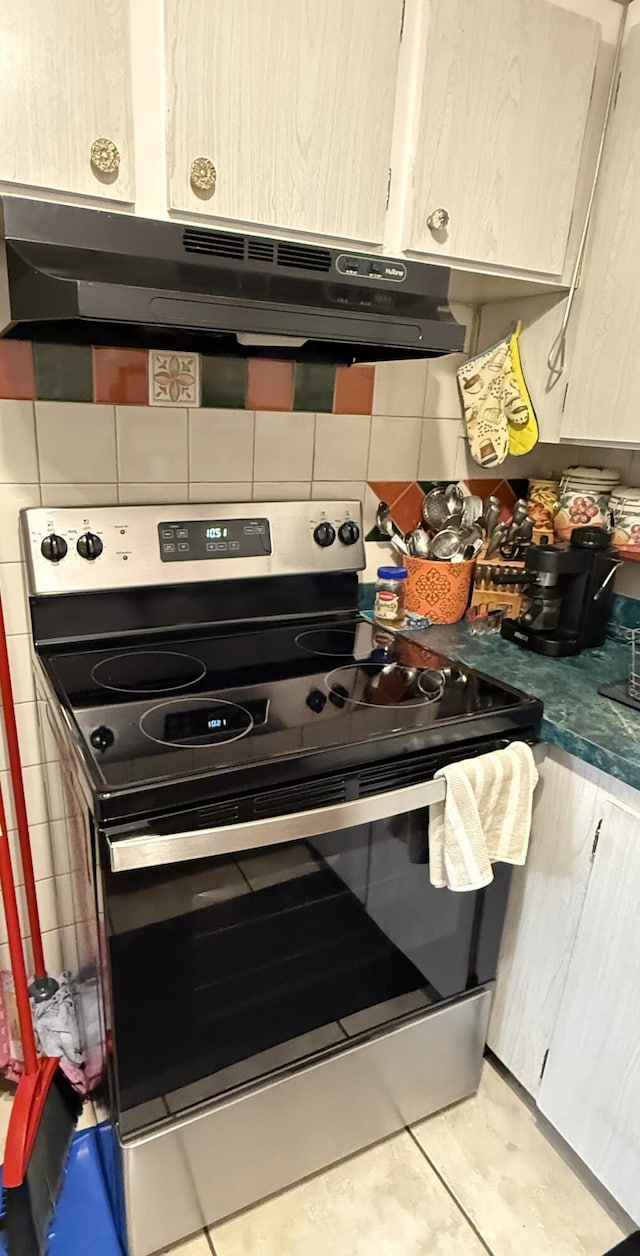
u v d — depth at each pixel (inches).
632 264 52.5
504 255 52.4
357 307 43.7
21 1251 43.9
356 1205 50.8
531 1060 54.4
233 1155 46.6
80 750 38.8
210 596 57.5
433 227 48.5
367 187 46.0
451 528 66.6
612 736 44.8
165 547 54.8
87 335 47.6
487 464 66.9
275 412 58.5
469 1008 54.4
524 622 59.6
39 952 57.3
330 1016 47.6
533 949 52.7
